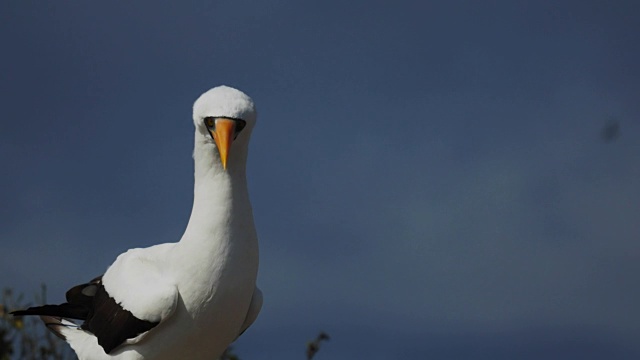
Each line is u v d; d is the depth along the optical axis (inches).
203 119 555.2
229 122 548.7
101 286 609.0
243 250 564.4
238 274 564.4
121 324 580.1
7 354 701.9
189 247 563.5
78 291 633.6
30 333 714.8
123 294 581.9
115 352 591.8
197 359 583.5
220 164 561.0
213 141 557.3
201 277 561.9
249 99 557.6
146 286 572.4
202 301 564.1
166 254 580.1
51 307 634.8
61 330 634.2
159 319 568.4
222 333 574.6
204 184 564.1
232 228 561.9
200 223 562.9
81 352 617.6
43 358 711.1
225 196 561.0
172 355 578.9
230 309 568.4
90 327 605.6
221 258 560.7
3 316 711.1
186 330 569.9
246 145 561.0
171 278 568.7
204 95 558.3
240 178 564.4
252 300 592.1
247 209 566.3
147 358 581.9
